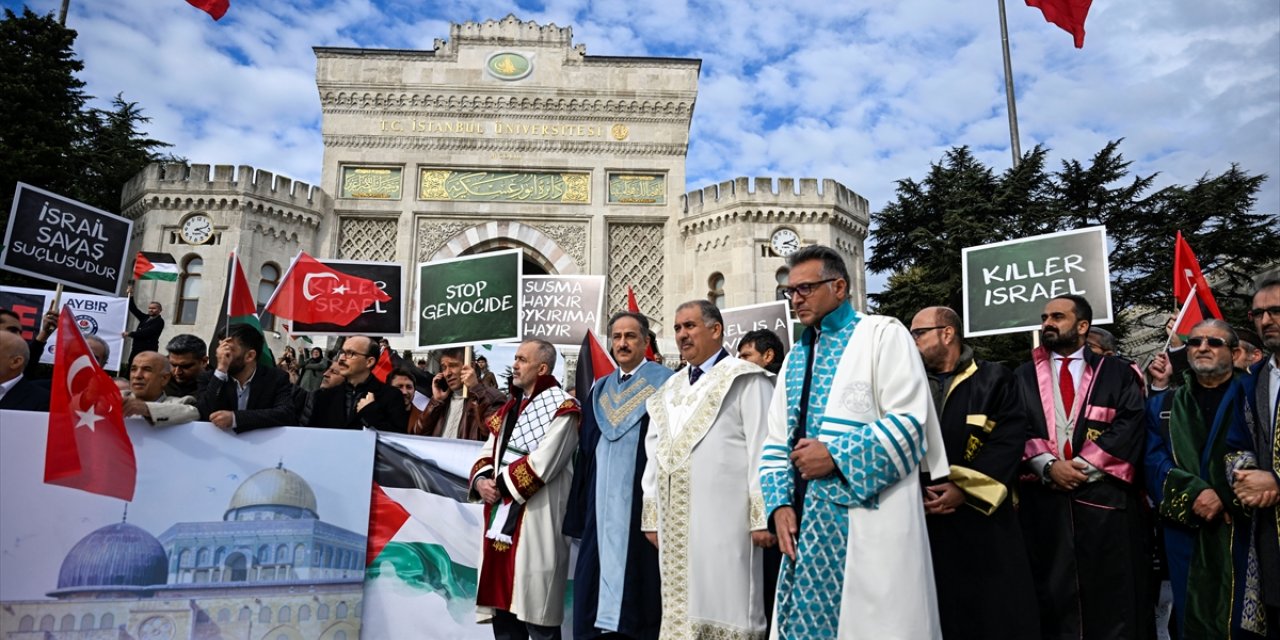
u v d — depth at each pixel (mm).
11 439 4488
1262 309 4012
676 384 4582
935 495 3730
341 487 5363
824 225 24219
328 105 25203
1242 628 3885
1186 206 27594
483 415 7621
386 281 9438
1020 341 23953
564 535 5137
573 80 25844
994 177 28734
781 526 3428
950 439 4016
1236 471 3828
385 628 5328
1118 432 4504
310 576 5141
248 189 22625
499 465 5266
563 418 5078
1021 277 7832
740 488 4129
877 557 3107
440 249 24609
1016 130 19531
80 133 28141
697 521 4066
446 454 5848
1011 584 3721
